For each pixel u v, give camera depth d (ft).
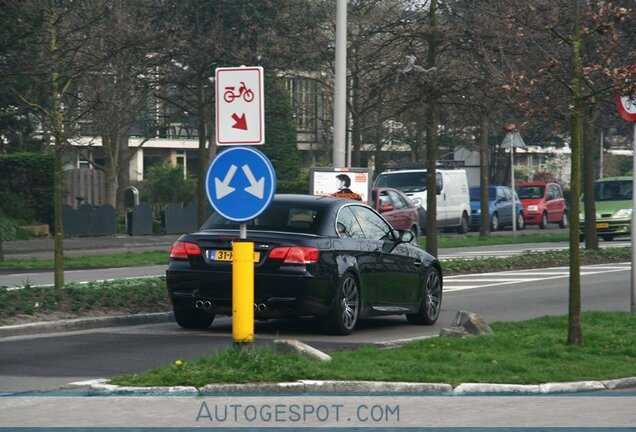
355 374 60.90
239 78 62.03
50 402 56.44
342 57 117.70
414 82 132.16
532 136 328.49
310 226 86.79
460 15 131.23
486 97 129.08
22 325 85.20
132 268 161.68
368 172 119.75
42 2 106.73
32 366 68.64
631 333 82.64
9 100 174.19
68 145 105.19
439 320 102.22
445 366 65.62
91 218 257.55
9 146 253.85
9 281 133.90
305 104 257.34
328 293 84.69
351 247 88.02
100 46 135.13
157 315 96.12
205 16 173.47
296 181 318.04
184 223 280.51
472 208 312.09
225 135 62.23
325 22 177.37
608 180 242.37
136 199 288.71
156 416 53.11
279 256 83.66
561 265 171.73
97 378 64.08
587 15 78.64
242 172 61.72
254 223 87.45
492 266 162.50
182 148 460.14
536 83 75.36
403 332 91.71
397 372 62.80
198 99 177.17
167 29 168.14
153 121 277.64
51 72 105.29
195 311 90.02
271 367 59.98
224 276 84.79
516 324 87.15
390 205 209.97
